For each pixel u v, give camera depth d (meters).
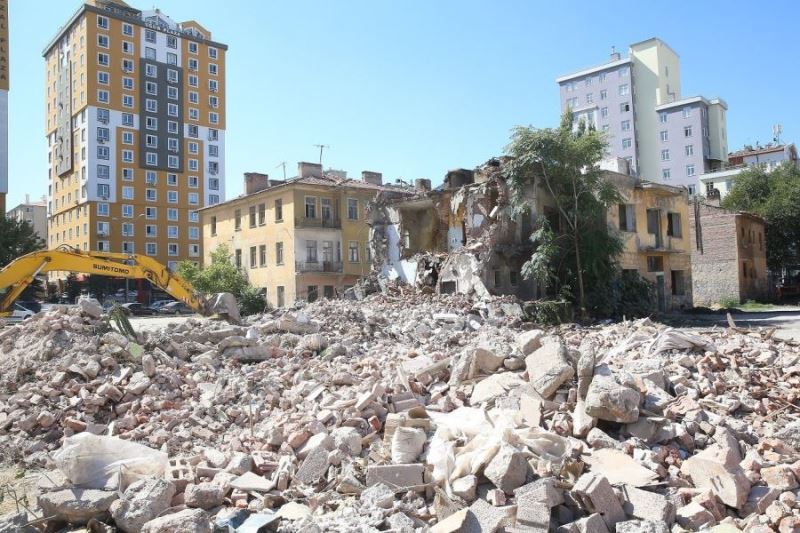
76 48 77.81
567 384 8.12
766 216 49.44
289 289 42.34
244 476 6.74
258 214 46.06
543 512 5.30
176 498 6.23
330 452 7.10
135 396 10.03
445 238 33.72
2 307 15.03
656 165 74.44
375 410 8.23
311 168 46.09
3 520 5.62
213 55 87.19
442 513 5.71
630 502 5.69
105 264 16.72
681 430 6.99
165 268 17.94
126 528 5.55
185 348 13.00
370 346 15.68
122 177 77.25
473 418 7.59
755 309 37.75
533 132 27.62
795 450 6.86
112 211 76.19
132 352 11.38
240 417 9.31
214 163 86.25
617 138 76.44
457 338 17.25
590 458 6.49
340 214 44.28
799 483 6.09
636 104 75.94
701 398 8.20
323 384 10.04
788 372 8.94
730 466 6.07
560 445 6.69
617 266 30.12
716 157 73.25
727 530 5.24
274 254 44.09
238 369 12.45
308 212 43.16
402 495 6.22
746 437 7.12
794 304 42.53
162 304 50.25
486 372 9.25
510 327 21.67
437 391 8.99
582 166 28.02
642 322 16.80
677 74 78.00
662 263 35.12
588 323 25.78
